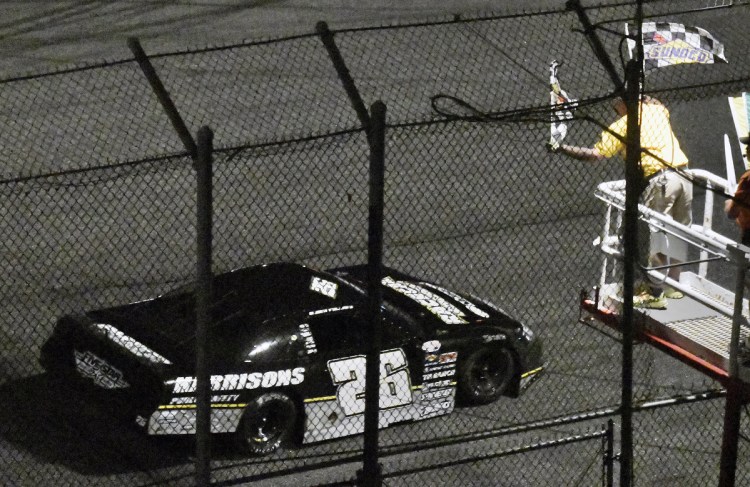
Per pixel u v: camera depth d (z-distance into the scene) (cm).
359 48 6075
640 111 2408
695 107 6238
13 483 2892
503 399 3500
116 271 3928
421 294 3562
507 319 3522
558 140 3002
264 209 4588
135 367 3073
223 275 3391
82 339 3197
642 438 3278
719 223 5012
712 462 3170
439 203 4450
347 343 3303
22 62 6950
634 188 2361
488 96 5397
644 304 3088
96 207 4572
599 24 2495
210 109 5706
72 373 3203
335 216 4584
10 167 4925
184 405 3058
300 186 4791
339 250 4344
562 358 3653
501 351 3450
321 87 5888
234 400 3102
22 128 4800
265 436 3191
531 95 5409
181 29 7631
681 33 2803
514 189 4681
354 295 3400
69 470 2997
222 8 8125
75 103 5716
